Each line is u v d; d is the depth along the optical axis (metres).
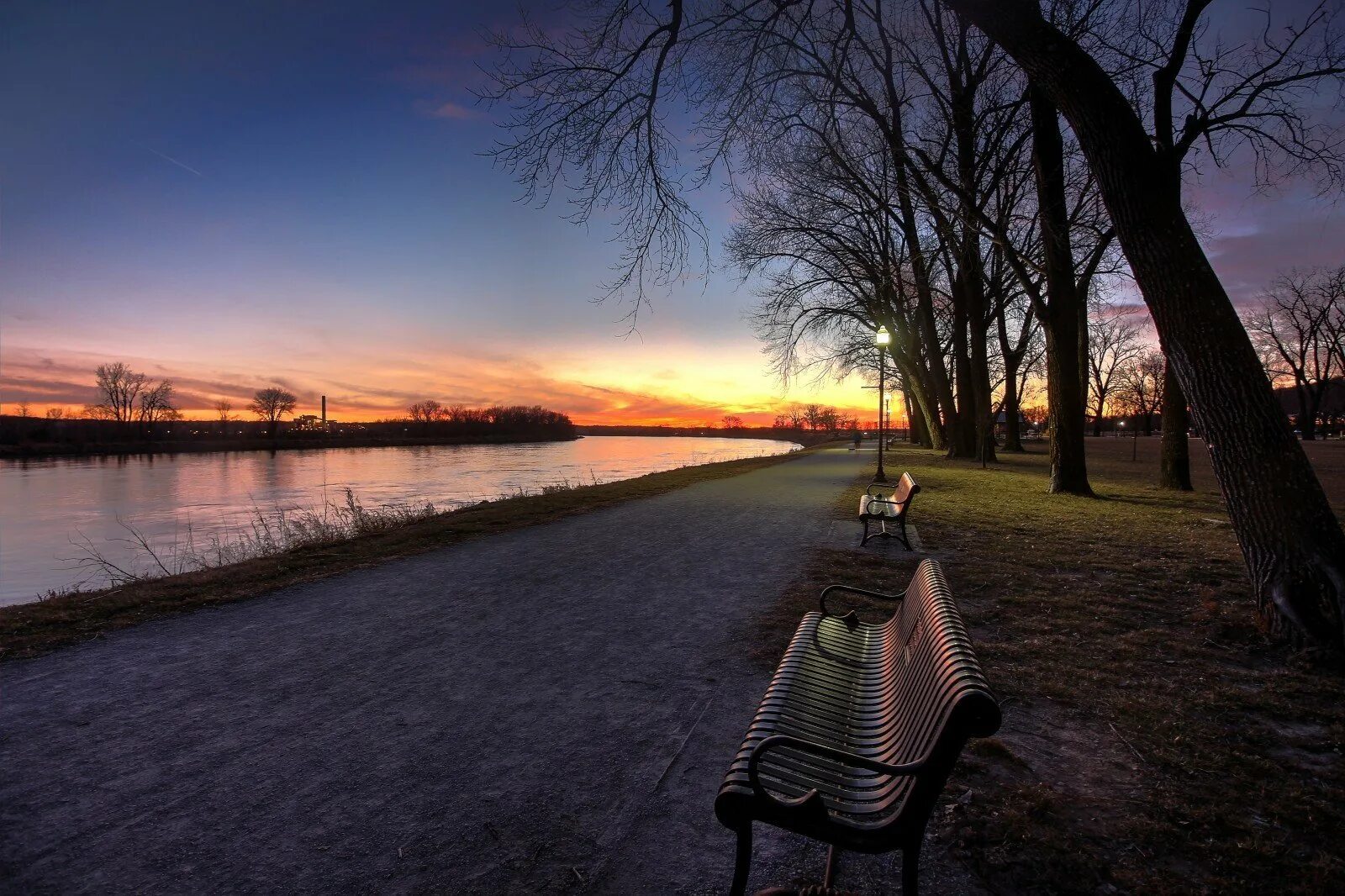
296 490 34.16
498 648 5.72
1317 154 9.10
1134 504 15.22
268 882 2.77
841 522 12.84
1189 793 3.45
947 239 20.42
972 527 11.91
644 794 3.45
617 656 5.53
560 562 9.18
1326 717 4.30
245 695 4.72
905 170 19.89
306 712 4.44
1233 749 3.91
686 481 22.30
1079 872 2.84
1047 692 4.71
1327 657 5.10
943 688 2.41
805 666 3.81
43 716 4.38
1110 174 6.02
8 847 3.00
